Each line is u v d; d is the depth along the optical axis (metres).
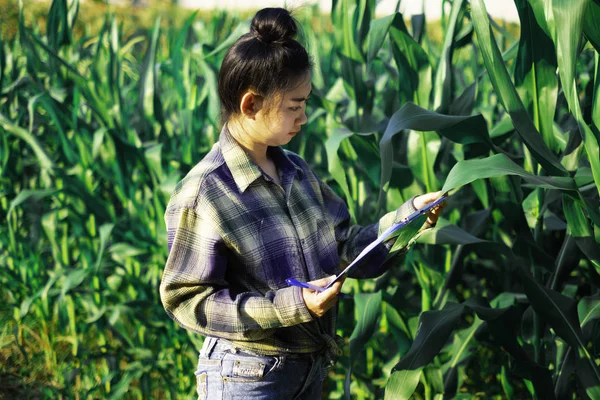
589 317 2.16
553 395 2.24
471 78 4.00
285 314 1.58
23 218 4.42
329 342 1.75
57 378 3.57
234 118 1.66
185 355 3.23
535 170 2.33
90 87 3.72
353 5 2.67
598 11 1.63
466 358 2.86
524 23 1.95
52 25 4.04
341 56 2.72
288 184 1.74
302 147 3.31
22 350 3.68
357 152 2.46
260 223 1.66
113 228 3.39
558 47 1.69
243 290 1.70
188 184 1.66
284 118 1.61
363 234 1.90
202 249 1.63
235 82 1.60
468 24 2.62
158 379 3.44
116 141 3.25
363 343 2.32
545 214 2.80
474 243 2.19
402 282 3.22
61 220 3.81
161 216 3.22
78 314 3.90
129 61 4.99
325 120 3.77
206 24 5.03
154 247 3.31
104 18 4.22
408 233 1.66
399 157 2.71
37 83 3.88
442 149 2.70
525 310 2.50
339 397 3.13
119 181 3.37
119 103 3.63
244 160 1.67
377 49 2.38
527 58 1.99
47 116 4.23
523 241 2.29
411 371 2.10
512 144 3.55
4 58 4.32
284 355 1.71
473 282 3.34
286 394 1.73
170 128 3.87
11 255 3.96
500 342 2.22
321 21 4.81
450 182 1.67
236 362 1.70
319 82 3.31
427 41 2.81
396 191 2.55
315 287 1.56
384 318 3.02
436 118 2.01
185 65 3.81
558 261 2.29
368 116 2.87
